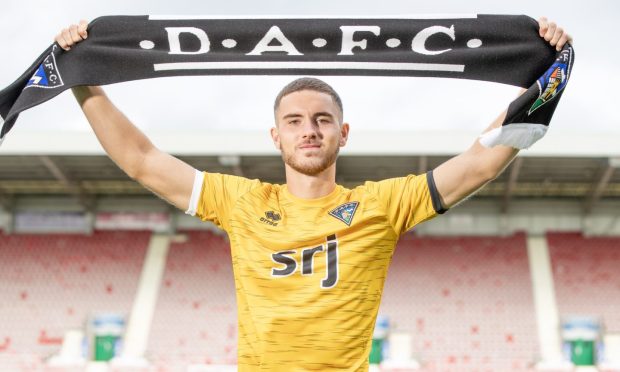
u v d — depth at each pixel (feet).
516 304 78.95
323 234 10.45
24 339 76.33
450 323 77.05
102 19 12.05
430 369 72.23
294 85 10.84
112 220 87.76
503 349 74.02
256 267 10.39
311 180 10.75
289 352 10.00
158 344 75.77
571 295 79.36
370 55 12.04
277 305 10.15
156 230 88.89
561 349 74.59
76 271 83.76
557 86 11.16
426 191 10.96
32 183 82.69
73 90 11.94
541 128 10.98
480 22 11.92
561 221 85.97
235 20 12.10
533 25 11.80
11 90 12.16
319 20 12.08
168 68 12.14
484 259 84.23
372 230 10.66
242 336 10.42
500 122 11.19
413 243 86.94
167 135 69.92
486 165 10.90
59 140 69.67
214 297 81.25
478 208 86.22
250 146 69.97
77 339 76.54
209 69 12.12
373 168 75.56
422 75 12.03
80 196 83.05
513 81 11.89
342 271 10.25
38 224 87.56
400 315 77.92
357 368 10.09
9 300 80.38
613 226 85.20
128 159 11.47
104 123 11.65
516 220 86.69
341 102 11.05
